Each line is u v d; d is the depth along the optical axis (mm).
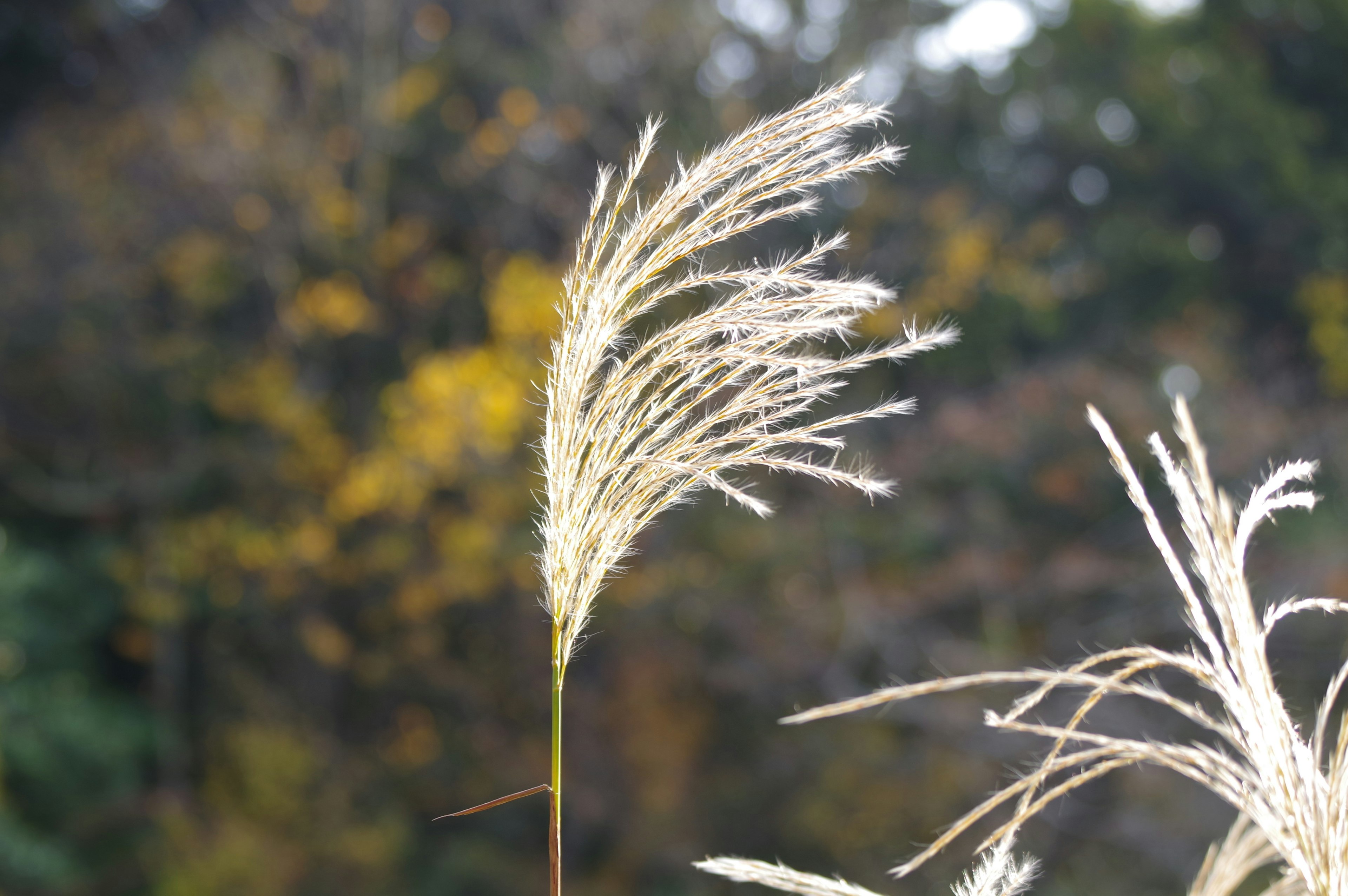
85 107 13219
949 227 12102
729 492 805
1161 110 13992
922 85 13922
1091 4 14586
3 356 12000
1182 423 730
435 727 11648
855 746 9539
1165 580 9297
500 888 10109
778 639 10055
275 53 12609
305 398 11719
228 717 11859
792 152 742
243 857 10164
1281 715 731
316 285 11820
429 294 12070
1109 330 13375
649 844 9836
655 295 777
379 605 11477
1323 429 10203
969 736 8961
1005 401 11242
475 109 12531
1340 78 14875
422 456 10547
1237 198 14172
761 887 9375
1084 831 8445
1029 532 10484
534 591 11047
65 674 11688
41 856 9672
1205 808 8273
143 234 12023
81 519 12789
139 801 11070
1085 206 14781
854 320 779
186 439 12219
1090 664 792
